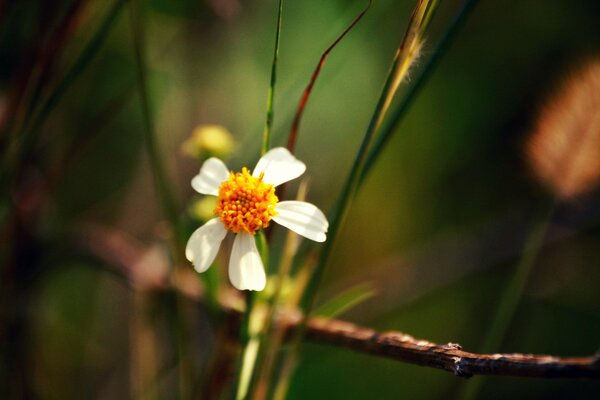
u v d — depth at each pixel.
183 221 0.40
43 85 0.39
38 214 0.43
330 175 0.52
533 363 0.31
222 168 0.35
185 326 0.39
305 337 0.36
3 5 0.40
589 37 0.51
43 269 0.44
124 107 0.47
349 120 0.51
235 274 0.34
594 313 0.53
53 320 0.47
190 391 0.38
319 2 0.48
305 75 0.42
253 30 0.50
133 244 0.48
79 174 0.48
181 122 0.51
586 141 0.42
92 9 0.42
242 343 0.35
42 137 0.44
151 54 0.47
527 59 0.53
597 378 0.30
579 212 0.50
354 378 0.51
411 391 0.52
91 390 0.47
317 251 0.38
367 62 0.51
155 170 0.38
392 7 0.51
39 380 0.44
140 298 0.43
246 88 0.50
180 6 0.47
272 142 0.42
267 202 0.35
